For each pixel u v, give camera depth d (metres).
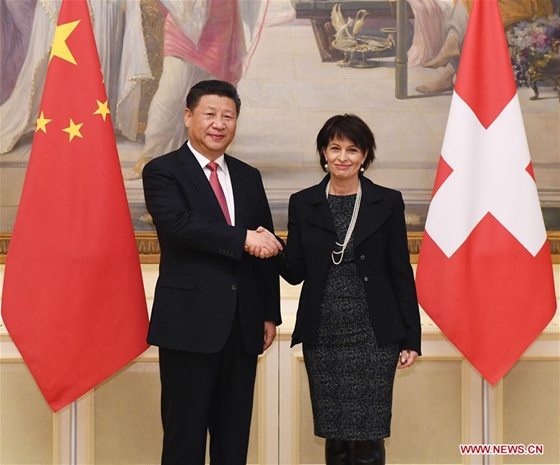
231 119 2.45
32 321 2.73
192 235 2.28
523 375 3.16
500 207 2.87
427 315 3.24
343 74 3.38
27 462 3.09
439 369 3.16
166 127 3.36
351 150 2.46
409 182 3.39
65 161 2.76
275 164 3.38
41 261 2.73
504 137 2.88
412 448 3.17
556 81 3.40
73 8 2.84
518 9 3.40
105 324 2.78
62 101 2.79
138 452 3.13
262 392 3.12
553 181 3.41
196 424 2.37
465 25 3.39
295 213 2.58
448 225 2.89
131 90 3.34
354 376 2.47
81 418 3.09
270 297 2.58
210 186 2.42
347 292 2.46
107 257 2.77
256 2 3.36
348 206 2.53
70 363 2.75
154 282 3.35
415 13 3.38
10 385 3.08
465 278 2.89
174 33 3.35
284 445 3.12
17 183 3.32
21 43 3.31
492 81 2.93
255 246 2.26
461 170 2.90
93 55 2.83
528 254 2.86
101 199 2.77
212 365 2.38
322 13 3.37
